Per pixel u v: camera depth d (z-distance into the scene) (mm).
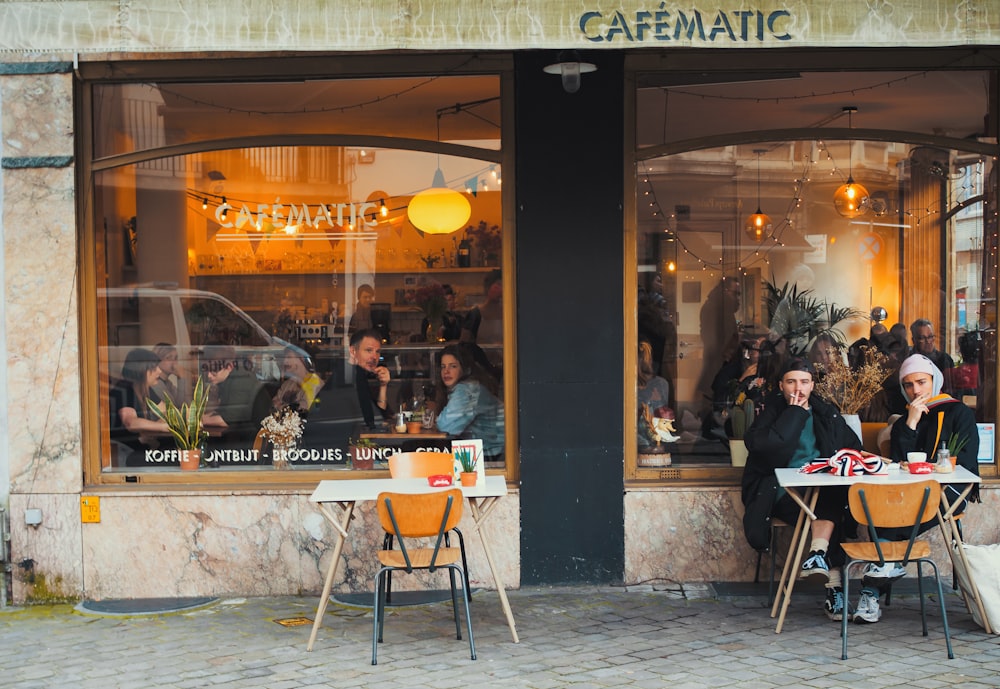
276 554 6641
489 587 6707
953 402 6207
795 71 6793
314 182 6934
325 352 6945
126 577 6641
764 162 6891
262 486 6746
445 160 6816
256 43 5473
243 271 6973
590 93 6602
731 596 6457
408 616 6156
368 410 6922
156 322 6914
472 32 5395
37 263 6602
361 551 6656
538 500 6660
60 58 6562
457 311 6848
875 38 5371
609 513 6680
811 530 6227
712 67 6730
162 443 6879
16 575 6605
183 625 6059
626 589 6645
